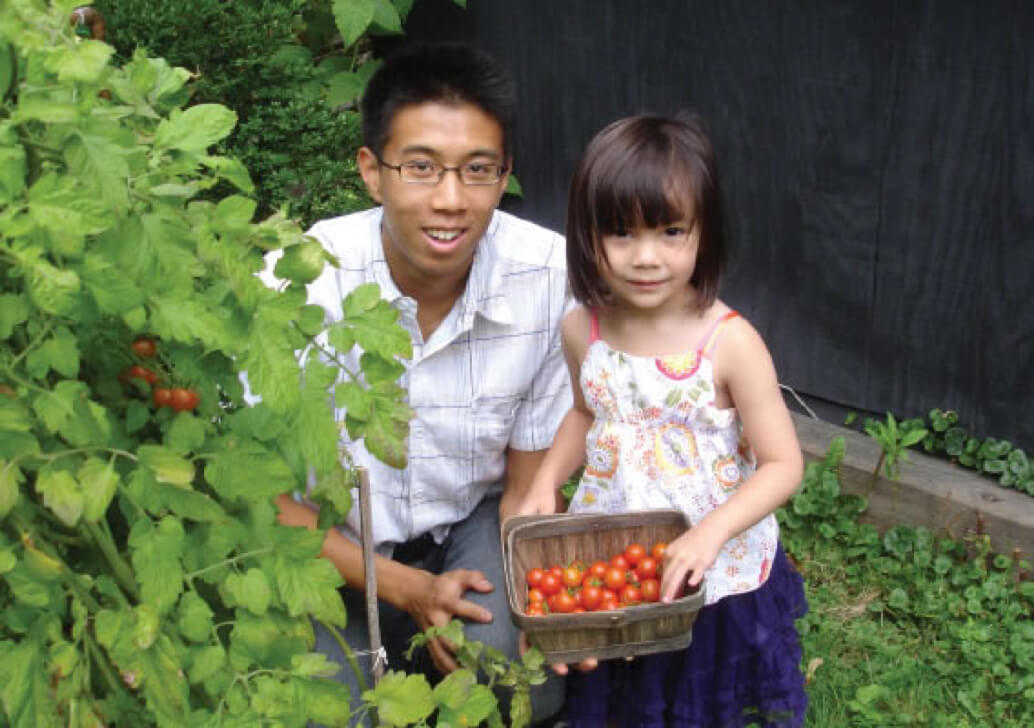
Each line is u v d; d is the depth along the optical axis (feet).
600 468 8.04
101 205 4.16
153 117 5.22
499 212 8.49
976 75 10.54
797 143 12.01
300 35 16.21
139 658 4.57
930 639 9.83
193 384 5.03
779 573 8.13
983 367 11.11
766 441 7.58
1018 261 10.66
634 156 7.13
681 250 7.28
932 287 11.30
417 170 7.38
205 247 4.63
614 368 7.82
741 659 7.93
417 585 7.95
